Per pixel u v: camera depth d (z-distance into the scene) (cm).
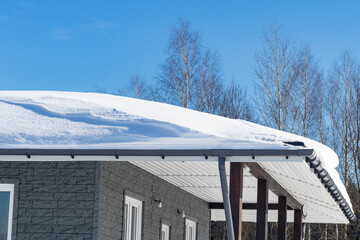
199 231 1733
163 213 1373
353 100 3638
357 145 3519
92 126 899
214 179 1312
